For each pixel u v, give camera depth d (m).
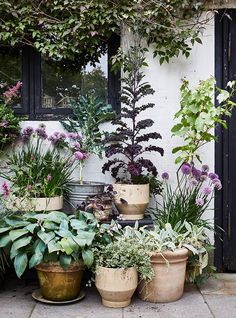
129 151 3.64
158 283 3.21
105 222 3.52
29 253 3.12
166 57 3.91
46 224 3.13
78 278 3.21
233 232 3.96
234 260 3.96
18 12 3.82
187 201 3.64
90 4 3.76
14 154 3.84
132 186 3.55
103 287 3.09
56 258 3.07
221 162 3.97
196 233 3.42
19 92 4.07
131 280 3.09
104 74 4.05
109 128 3.97
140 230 3.38
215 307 3.15
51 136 3.85
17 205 3.46
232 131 3.96
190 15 3.88
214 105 3.94
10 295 3.40
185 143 3.95
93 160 3.97
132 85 3.73
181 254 3.19
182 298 3.33
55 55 3.94
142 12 3.80
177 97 3.96
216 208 3.96
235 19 3.93
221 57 3.96
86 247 3.10
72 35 3.84
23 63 4.05
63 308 3.14
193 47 3.95
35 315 3.02
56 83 4.07
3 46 4.06
